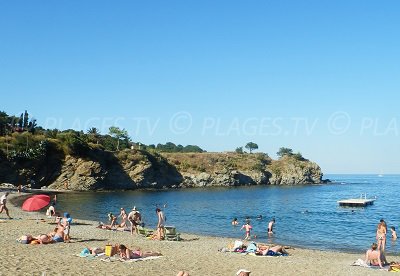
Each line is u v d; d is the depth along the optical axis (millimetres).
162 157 147875
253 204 77188
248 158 181125
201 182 152125
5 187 85000
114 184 118875
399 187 176000
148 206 68375
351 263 21094
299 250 27141
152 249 23078
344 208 71875
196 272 16656
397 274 18031
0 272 13969
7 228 27781
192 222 46812
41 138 103250
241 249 23516
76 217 47156
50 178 103625
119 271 15648
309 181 190000
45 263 16234
